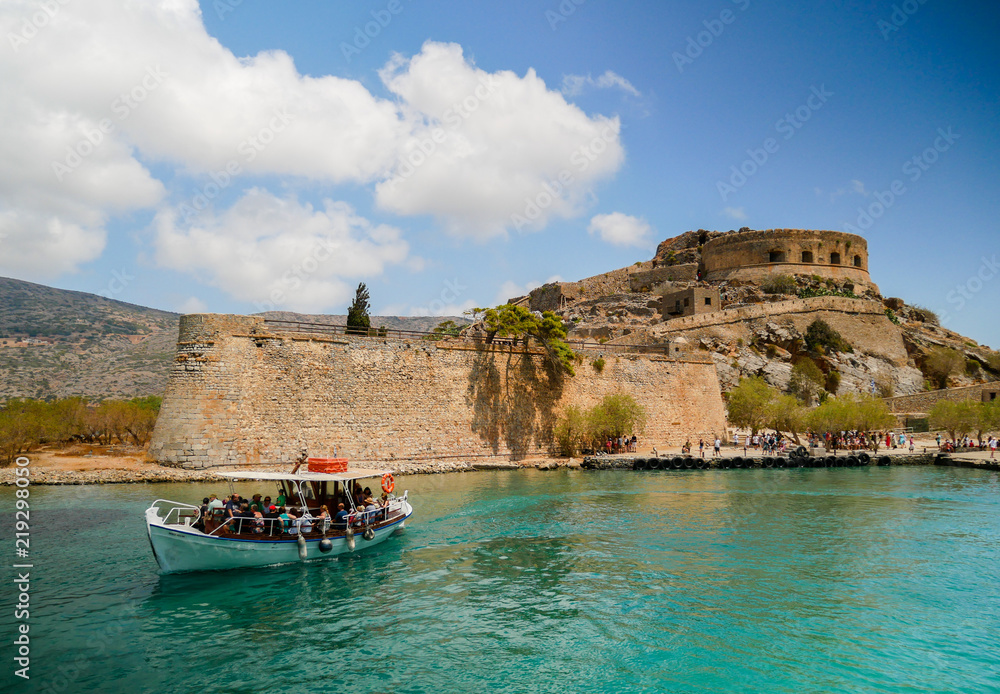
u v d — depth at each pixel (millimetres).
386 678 14180
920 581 20703
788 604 18703
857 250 110500
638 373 58188
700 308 90500
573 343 57906
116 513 27578
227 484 34656
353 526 24078
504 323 50844
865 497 36312
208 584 20172
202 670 14406
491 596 19344
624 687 13875
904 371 93625
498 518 29875
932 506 33531
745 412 61594
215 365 37781
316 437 40625
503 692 13609
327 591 19703
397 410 44375
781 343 87375
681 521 29516
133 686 13594
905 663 15055
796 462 51281
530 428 50719
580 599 19109
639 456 49938
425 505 32562
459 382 47688
